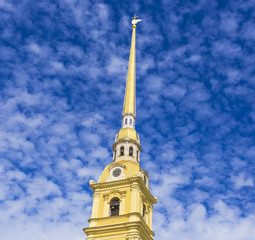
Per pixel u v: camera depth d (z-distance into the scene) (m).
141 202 76.69
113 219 73.62
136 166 80.88
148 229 75.94
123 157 83.00
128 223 71.44
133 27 107.62
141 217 73.69
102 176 80.25
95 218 74.62
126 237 70.69
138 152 85.69
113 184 77.69
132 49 102.88
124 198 75.50
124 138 85.56
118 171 79.44
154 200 82.06
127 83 97.12
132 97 94.25
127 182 77.19
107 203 76.06
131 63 100.25
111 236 71.88
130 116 90.50
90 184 79.00
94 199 77.50
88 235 73.19
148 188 81.00
